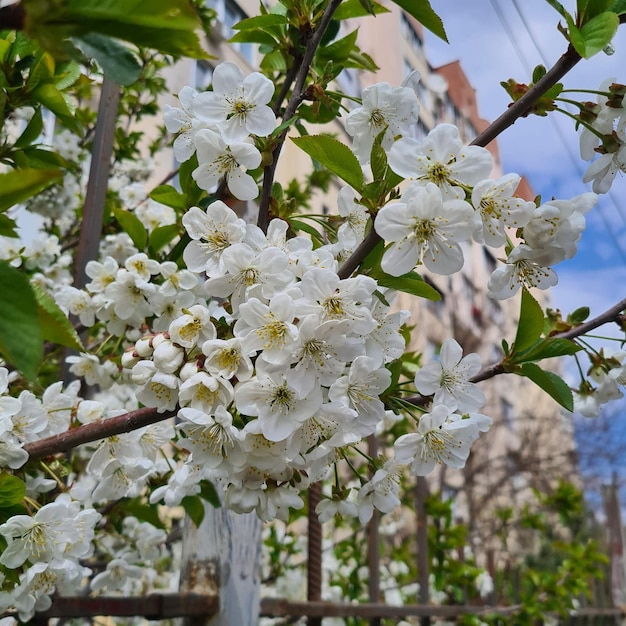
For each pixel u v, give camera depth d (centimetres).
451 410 23
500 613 82
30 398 23
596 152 24
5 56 22
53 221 54
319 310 19
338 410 19
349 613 47
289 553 73
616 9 20
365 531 81
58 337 13
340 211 26
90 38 11
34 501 25
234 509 21
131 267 29
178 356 20
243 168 24
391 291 23
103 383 33
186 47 10
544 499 104
